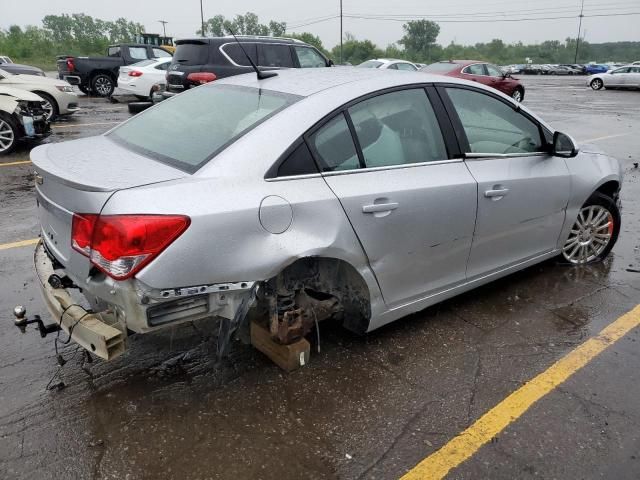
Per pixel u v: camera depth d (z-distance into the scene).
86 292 2.55
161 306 2.35
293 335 2.92
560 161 4.04
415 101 3.26
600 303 3.94
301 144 2.70
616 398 2.86
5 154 8.73
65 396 2.76
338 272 3.01
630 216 6.16
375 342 3.32
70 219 2.44
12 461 2.35
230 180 2.48
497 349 3.29
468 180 3.33
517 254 3.89
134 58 18.75
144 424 2.58
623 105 19.84
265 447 2.46
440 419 2.67
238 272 2.44
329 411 2.71
